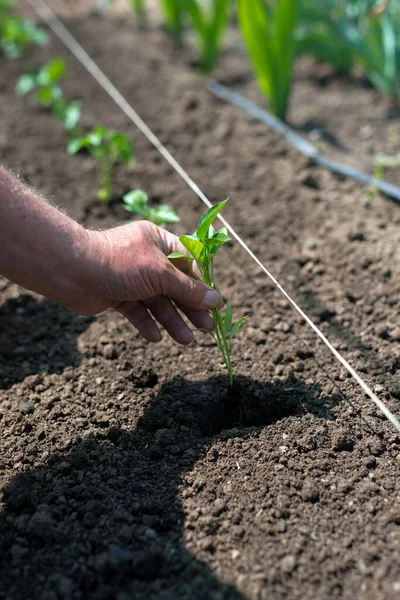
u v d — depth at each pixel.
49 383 1.34
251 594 1.14
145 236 1.23
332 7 1.98
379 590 1.14
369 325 1.39
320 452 1.25
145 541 1.18
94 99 2.04
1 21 2.50
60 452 1.26
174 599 1.14
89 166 1.72
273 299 1.44
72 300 1.21
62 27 2.66
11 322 1.43
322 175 1.67
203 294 1.24
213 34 2.12
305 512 1.20
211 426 1.31
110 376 1.35
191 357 1.36
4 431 1.29
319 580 1.15
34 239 1.17
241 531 1.19
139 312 1.28
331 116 1.90
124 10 2.92
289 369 1.34
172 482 1.23
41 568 1.17
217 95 2.05
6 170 1.17
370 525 1.18
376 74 1.92
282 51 1.76
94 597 1.15
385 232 1.53
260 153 1.73
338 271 1.47
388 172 1.67
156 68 2.25
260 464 1.24
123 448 1.27
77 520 1.20
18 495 1.21
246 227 1.56
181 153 1.75
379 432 1.26
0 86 2.18
